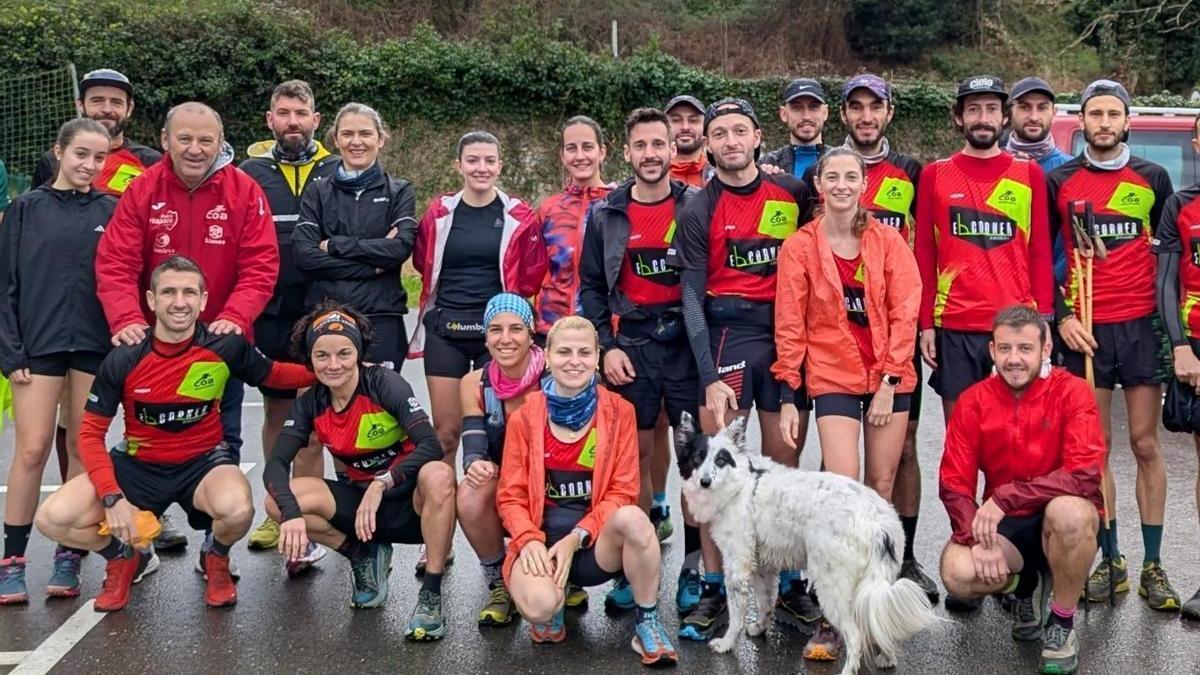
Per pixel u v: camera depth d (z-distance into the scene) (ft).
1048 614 14.20
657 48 74.23
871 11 91.45
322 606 16.14
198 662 14.07
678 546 19.03
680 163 21.72
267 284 17.39
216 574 16.11
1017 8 95.91
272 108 19.26
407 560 18.42
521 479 14.84
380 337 18.20
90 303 16.90
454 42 75.72
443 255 17.85
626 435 15.05
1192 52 87.61
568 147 18.34
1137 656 14.02
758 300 15.81
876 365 15.03
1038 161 20.25
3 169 21.95
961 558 14.57
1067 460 14.17
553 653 14.42
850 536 12.92
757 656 14.32
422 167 69.92
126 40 64.69
